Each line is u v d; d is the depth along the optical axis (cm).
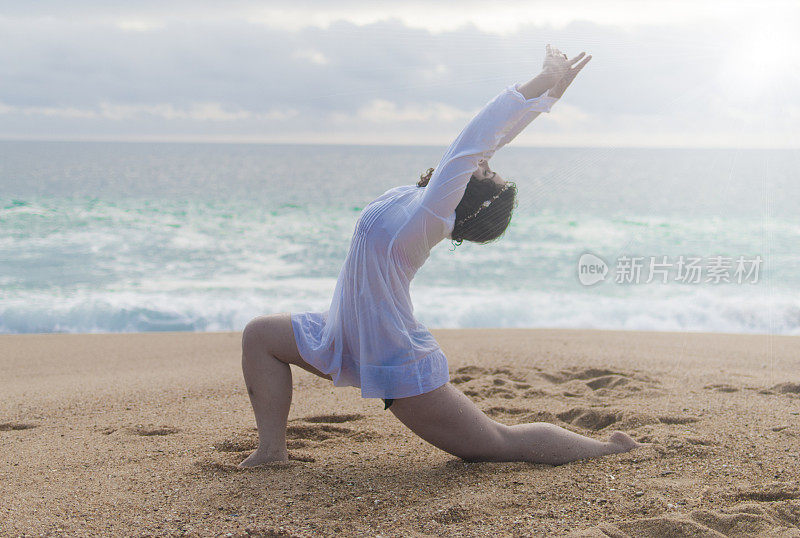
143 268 1177
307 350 263
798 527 205
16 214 1645
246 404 404
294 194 2320
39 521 219
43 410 396
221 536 208
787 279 880
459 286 1057
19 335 731
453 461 279
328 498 240
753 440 296
